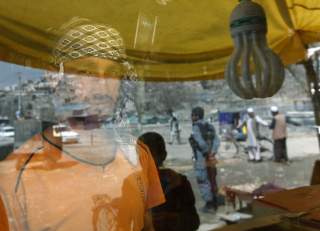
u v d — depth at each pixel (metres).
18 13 1.00
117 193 0.72
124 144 0.81
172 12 1.35
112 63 0.79
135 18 1.28
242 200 1.48
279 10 1.47
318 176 1.83
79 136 0.72
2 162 0.65
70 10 1.08
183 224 1.23
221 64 1.46
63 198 0.66
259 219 0.99
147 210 0.85
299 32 1.69
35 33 0.91
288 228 0.87
